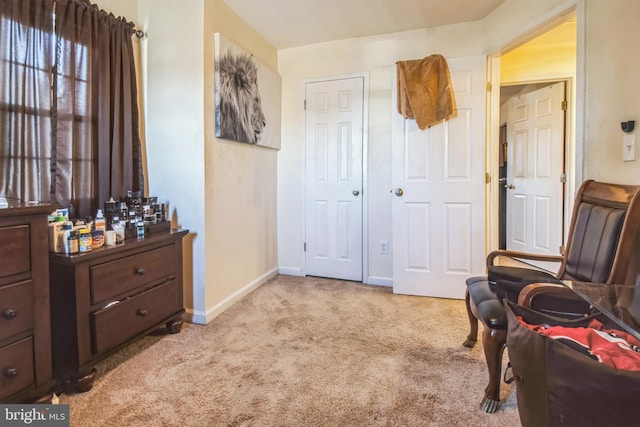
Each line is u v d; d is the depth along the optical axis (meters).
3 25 1.64
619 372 0.70
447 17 2.80
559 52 3.32
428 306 2.70
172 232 2.18
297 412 1.45
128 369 1.79
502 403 1.50
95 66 2.05
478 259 2.81
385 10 2.69
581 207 1.73
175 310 2.19
